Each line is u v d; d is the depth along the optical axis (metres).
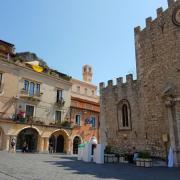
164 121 23.14
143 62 26.66
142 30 27.59
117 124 27.98
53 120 43.75
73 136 46.28
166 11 25.16
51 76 44.66
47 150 40.91
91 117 51.53
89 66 74.06
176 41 23.53
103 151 22.22
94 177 12.57
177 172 16.08
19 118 38.12
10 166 15.29
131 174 14.48
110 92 29.92
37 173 12.82
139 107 26.05
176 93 22.45
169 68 23.64
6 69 38.06
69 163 20.11
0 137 36.19
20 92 39.47
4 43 39.97
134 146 25.58
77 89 63.91
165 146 22.61
